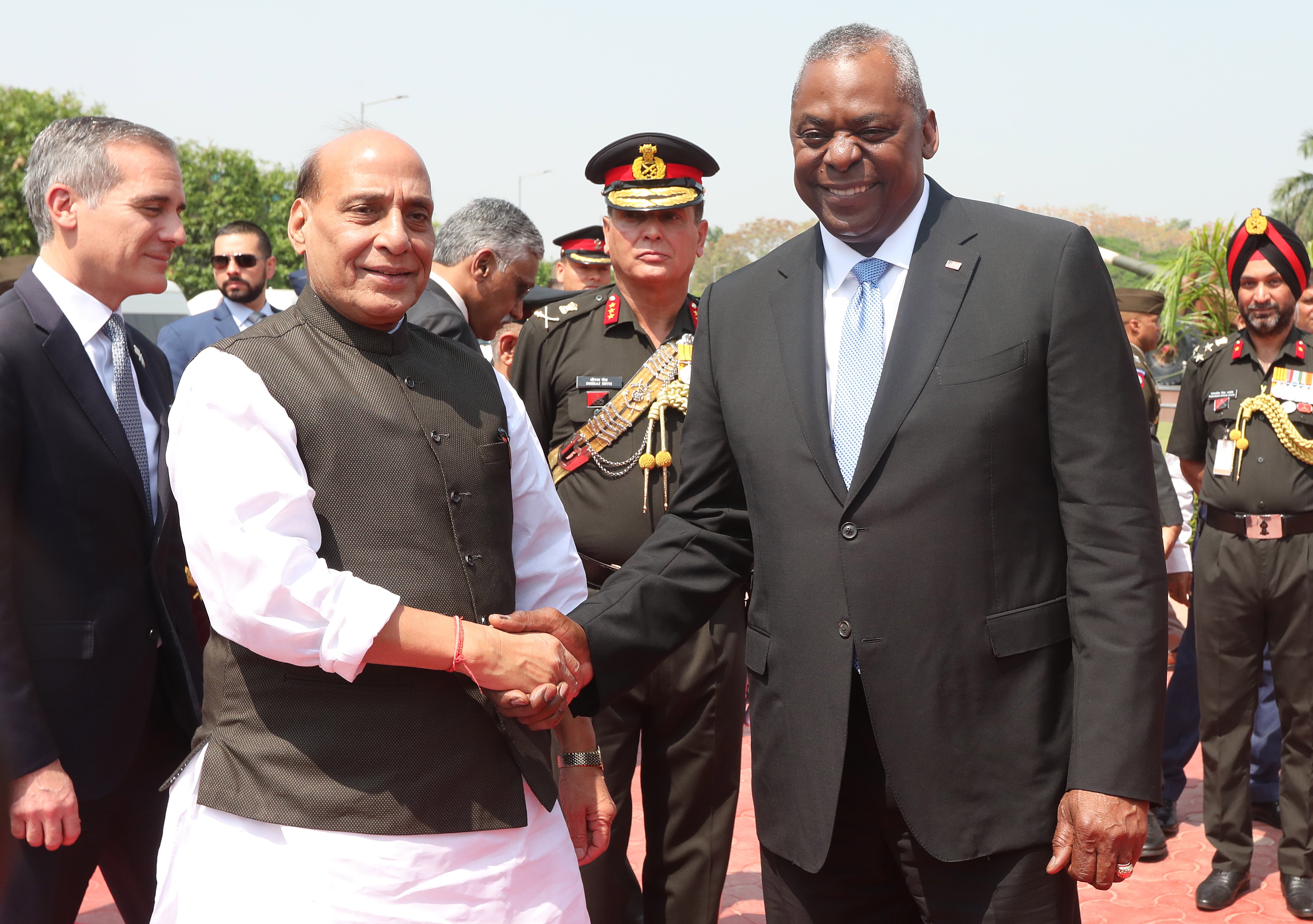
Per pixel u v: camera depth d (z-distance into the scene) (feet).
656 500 10.43
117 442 8.03
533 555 7.26
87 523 7.87
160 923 6.14
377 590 5.78
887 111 6.28
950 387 6.20
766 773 6.92
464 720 6.17
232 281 19.89
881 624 6.27
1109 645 6.01
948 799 6.25
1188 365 14.19
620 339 10.80
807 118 6.41
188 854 6.07
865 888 6.91
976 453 6.16
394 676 5.99
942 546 6.18
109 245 8.13
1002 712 6.25
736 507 7.55
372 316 6.27
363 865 5.84
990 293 6.29
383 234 6.13
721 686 10.04
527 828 6.44
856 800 6.73
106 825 8.04
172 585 8.49
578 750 7.34
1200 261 29.99
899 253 6.59
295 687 5.95
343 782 5.87
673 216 10.46
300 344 6.22
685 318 10.89
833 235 6.64
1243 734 12.74
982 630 6.21
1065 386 6.13
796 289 6.93
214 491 5.71
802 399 6.59
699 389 7.39
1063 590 6.40
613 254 10.70
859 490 6.29
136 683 8.10
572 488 10.65
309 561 5.73
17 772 7.30
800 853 6.70
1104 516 6.07
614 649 7.06
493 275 12.57
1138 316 18.70
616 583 7.36
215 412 5.83
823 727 6.50
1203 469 14.26
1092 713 5.99
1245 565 12.66
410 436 6.25
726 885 13.14
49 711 7.68
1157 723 5.97
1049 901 6.33
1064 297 6.16
